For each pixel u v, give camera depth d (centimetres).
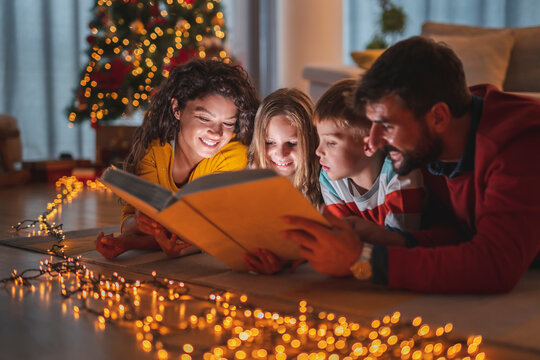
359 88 98
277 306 96
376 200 128
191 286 109
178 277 114
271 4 552
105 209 245
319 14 449
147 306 97
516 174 95
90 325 88
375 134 98
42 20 442
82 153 470
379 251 98
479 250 95
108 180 107
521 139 97
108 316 91
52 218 218
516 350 75
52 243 153
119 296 101
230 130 145
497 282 95
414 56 95
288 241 104
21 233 178
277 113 136
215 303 98
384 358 76
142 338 82
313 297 98
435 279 96
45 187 340
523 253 94
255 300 99
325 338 82
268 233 102
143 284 110
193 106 141
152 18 382
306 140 138
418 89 94
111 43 380
